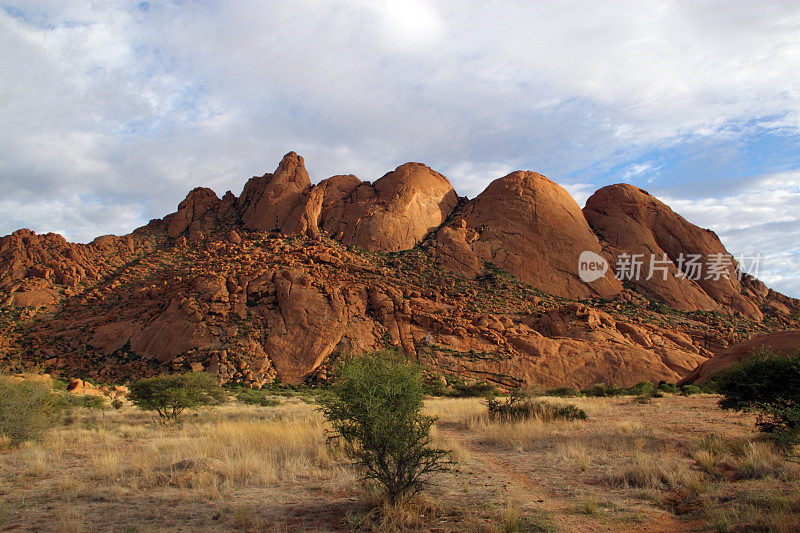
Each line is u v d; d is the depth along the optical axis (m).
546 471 9.38
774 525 5.37
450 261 79.50
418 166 100.25
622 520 6.28
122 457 11.35
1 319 60.16
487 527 5.82
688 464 9.09
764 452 8.96
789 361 11.73
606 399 29.39
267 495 7.93
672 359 56.94
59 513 6.79
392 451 7.38
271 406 29.72
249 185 100.38
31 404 13.58
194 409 22.47
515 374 52.31
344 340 53.53
